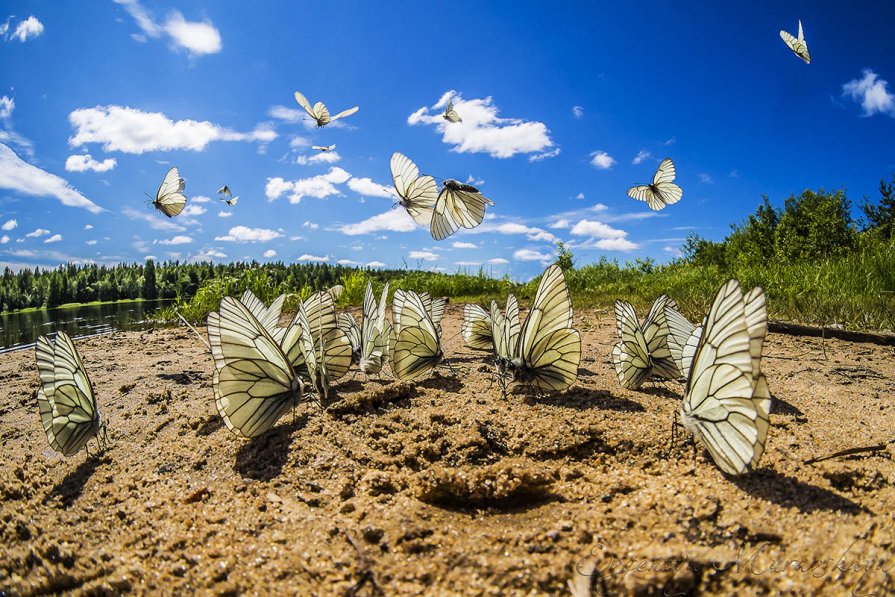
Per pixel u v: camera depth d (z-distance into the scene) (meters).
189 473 0.11
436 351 0.18
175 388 0.18
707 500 0.08
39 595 0.07
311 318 0.17
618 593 0.06
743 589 0.06
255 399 0.12
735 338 0.09
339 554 0.07
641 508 0.08
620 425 0.12
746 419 0.08
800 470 0.09
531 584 0.06
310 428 0.12
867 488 0.08
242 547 0.08
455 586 0.07
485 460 0.11
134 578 0.07
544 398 0.14
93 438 0.14
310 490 0.10
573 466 0.10
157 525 0.09
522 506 0.09
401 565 0.07
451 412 0.13
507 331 0.16
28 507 0.10
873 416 0.12
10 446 0.14
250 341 0.12
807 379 0.17
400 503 0.09
